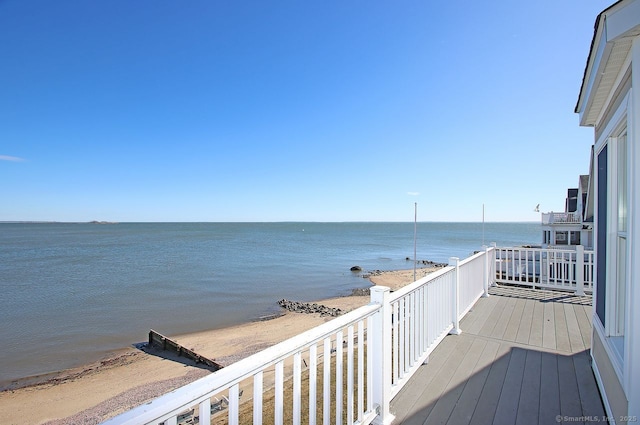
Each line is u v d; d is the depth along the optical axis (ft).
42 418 25.66
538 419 8.39
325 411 6.67
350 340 7.47
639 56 6.32
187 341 41.45
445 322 13.73
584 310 18.22
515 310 18.24
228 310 56.18
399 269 100.17
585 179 61.67
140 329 46.93
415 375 10.77
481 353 12.46
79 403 27.53
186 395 4.06
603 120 10.23
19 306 59.31
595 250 11.45
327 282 79.51
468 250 154.71
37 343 41.91
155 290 71.51
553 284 23.04
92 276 88.22
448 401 9.25
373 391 8.26
